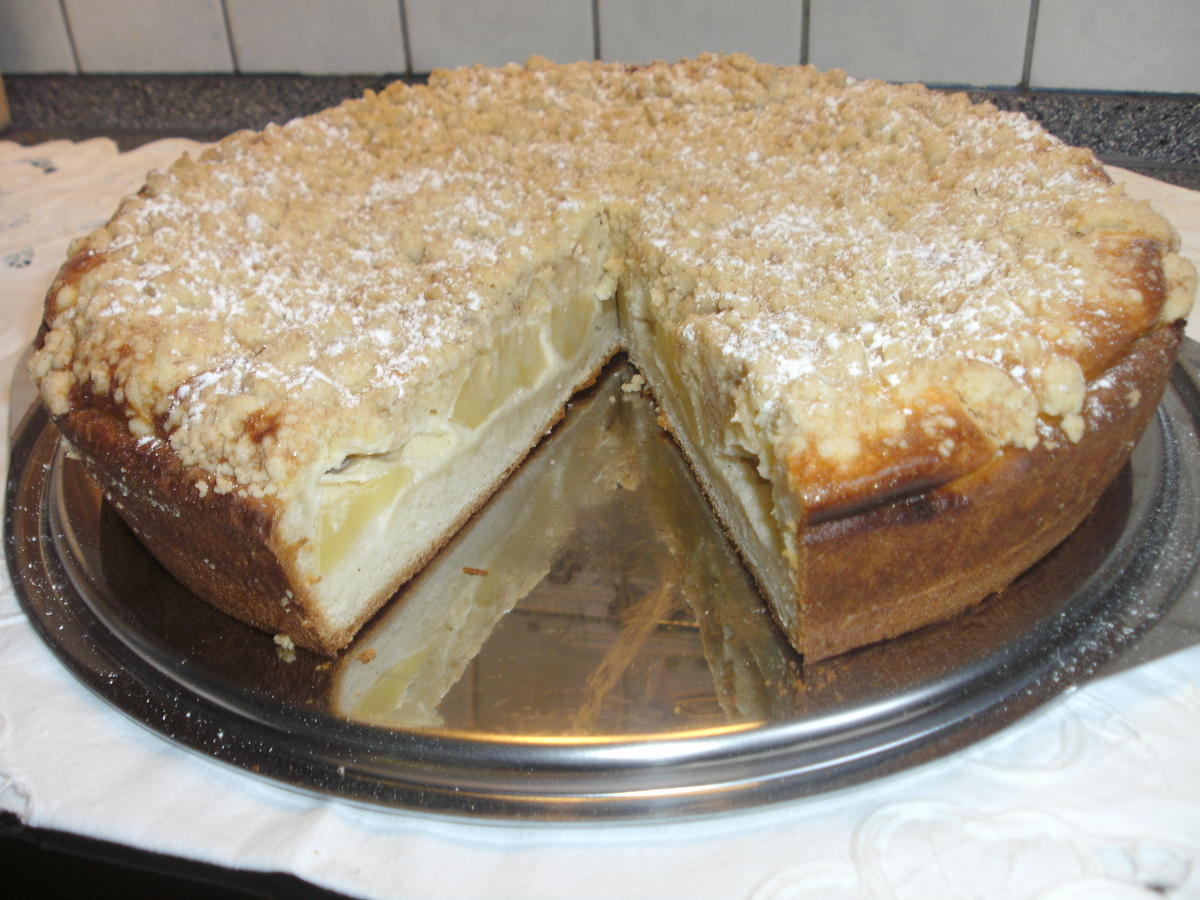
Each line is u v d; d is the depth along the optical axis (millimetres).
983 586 291
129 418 308
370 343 323
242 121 672
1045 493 281
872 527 267
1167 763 245
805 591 275
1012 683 262
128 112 691
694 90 476
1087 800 238
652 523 357
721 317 328
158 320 329
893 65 604
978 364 272
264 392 295
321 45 668
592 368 436
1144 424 316
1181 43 547
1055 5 557
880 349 288
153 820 250
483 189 415
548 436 409
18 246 534
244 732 270
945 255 328
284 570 286
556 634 306
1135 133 557
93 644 301
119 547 343
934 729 252
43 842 251
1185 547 300
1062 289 301
